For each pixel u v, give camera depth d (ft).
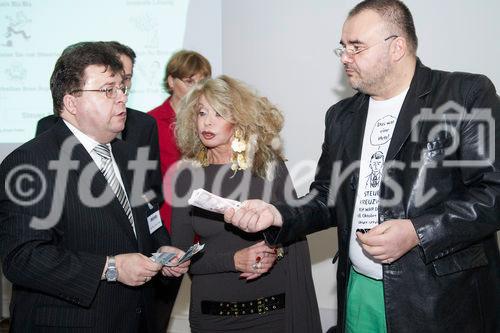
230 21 10.83
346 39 5.05
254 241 6.23
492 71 9.61
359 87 5.16
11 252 4.50
